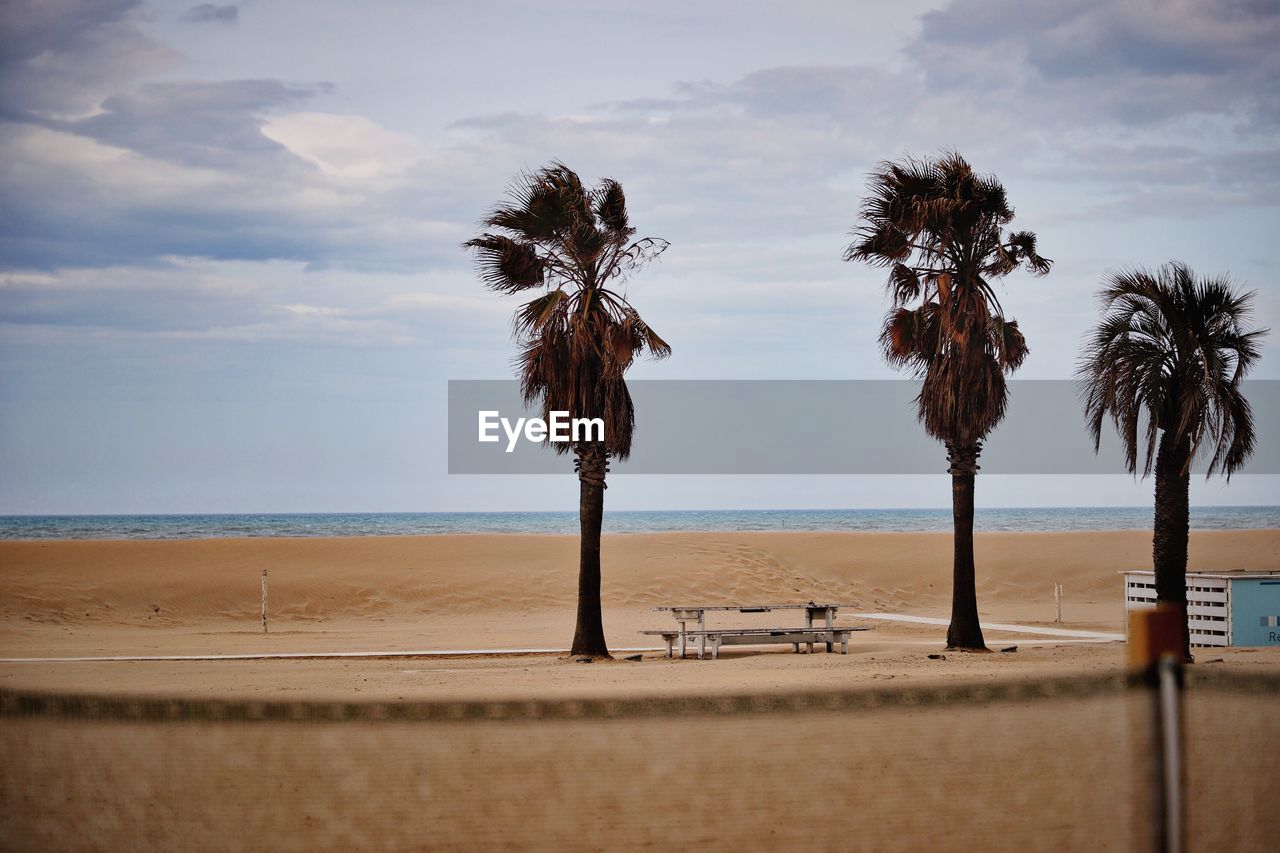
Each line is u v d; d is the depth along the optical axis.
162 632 29.36
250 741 7.89
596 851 5.79
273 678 16.83
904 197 22.64
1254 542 54.88
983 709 8.29
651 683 14.49
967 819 6.13
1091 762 7.02
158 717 8.59
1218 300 17.89
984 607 37.38
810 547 47.97
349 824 6.33
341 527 117.81
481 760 7.28
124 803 6.66
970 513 22.14
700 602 37.62
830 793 6.57
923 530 117.31
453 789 6.78
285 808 6.51
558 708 8.59
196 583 36.66
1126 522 135.38
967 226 22.42
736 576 41.25
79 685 15.42
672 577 40.56
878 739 7.55
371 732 8.15
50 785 7.03
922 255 23.06
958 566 22.11
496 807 6.37
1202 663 15.91
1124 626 26.84
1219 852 5.75
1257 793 6.55
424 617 34.19
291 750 7.67
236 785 6.92
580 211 22.17
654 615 34.03
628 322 22.19
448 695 11.84
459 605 36.00
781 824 6.11
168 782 6.97
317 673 18.09
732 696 8.54
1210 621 21.50
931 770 6.90
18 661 21.17
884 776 6.80
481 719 8.33
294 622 33.00
